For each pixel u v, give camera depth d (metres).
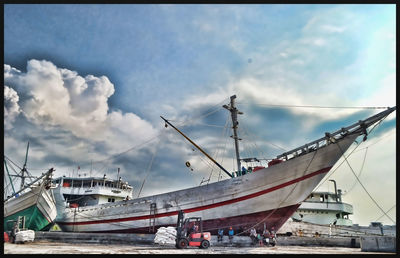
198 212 22.05
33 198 24.06
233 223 21.42
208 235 17.23
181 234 16.83
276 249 16.78
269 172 21.05
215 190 22.09
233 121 26.22
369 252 15.07
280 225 21.42
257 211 21.08
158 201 23.64
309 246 20.20
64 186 33.81
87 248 15.66
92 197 33.62
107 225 25.78
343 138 20.22
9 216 23.27
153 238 20.45
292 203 20.77
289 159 20.95
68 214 29.47
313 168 20.64
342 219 37.59
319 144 20.81
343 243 19.94
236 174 24.11
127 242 20.58
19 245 17.44
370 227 37.34
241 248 17.36
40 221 25.91
